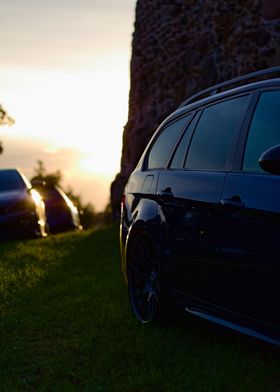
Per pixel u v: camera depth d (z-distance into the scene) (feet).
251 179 14.73
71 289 25.81
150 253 19.20
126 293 24.13
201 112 18.48
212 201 15.75
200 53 42.52
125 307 21.75
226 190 15.38
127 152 51.98
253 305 14.29
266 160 13.17
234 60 38.78
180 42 45.21
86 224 151.43
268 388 13.57
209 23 41.47
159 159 19.89
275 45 35.50
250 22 37.35
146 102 49.60
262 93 15.93
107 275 28.99
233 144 16.02
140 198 19.89
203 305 16.29
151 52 48.93
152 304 19.04
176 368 15.11
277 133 14.69
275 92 15.48
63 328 19.88
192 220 16.65
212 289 15.79
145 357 16.10
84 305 22.70
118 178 52.95
